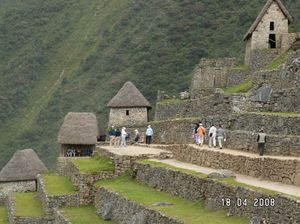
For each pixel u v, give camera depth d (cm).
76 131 5622
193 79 6412
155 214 2470
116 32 11838
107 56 10975
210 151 3278
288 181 2588
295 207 1997
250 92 4531
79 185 3684
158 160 3609
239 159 2962
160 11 10850
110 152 3950
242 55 8144
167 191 2975
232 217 2295
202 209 2500
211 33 9181
